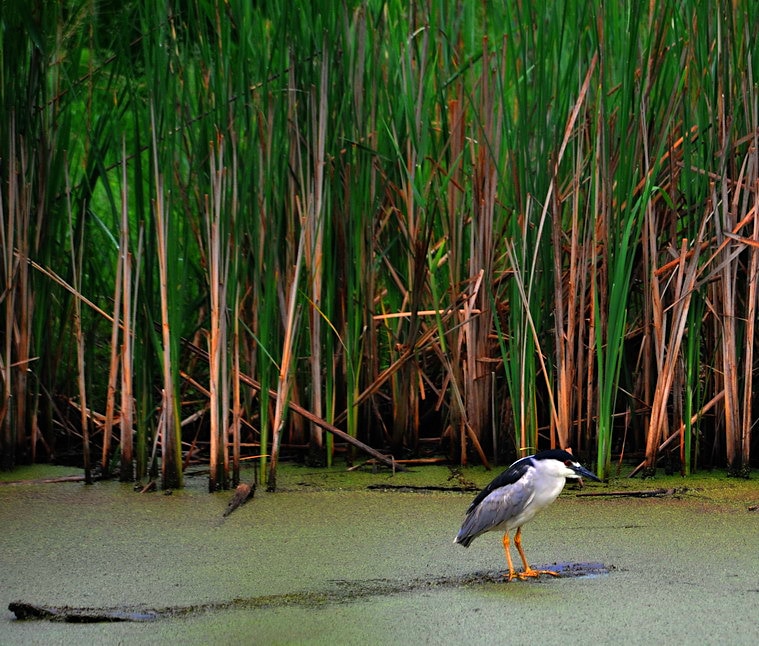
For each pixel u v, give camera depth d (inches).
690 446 505.7
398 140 530.3
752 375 516.7
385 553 389.4
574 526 422.9
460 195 534.0
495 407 522.6
